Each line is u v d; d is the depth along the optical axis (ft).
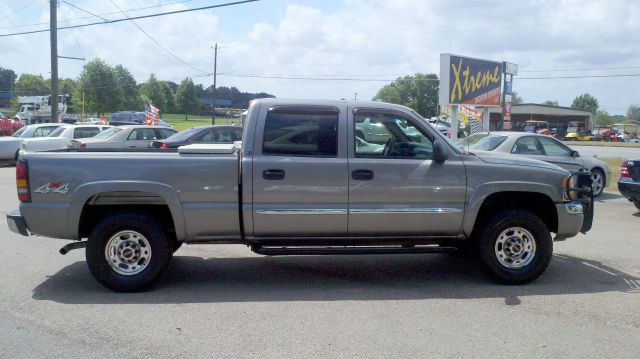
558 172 20.29
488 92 76.54
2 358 13.58
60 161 18.43
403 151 19.69
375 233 19.56
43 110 162.50
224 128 52.47
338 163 19.03
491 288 19.77
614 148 148.36
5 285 19.65
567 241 27.76
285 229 19.11
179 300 18.20
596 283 20.44
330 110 19.43
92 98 238.07
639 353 14.10
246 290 19.38
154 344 14.51
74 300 18.10
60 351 14.03
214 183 18.70
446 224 19.65
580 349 14.33
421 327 15.80
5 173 57.93
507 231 19.97
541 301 18.29
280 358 13.66
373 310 17.29
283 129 19.17
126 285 18.74
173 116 321.73
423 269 22.44
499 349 14.26
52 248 25.17
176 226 18.75
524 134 41.63
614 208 39.73
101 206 19.48
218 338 14.93
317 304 17.87
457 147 20.02
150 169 18.52
